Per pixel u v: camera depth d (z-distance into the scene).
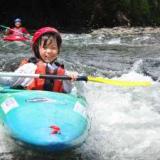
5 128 3.75
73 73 4.53
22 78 4.45
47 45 4.51
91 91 5.94
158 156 3.79
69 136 3.47
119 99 5.61
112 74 7.76
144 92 5.97
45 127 3.54
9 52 10.57
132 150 3.93
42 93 4.14
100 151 3.89
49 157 3.56
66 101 4.07
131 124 4.65
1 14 20.56
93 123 4.60
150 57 9.98
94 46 12.71
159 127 4.57
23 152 3.64
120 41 14.51
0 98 4.21
